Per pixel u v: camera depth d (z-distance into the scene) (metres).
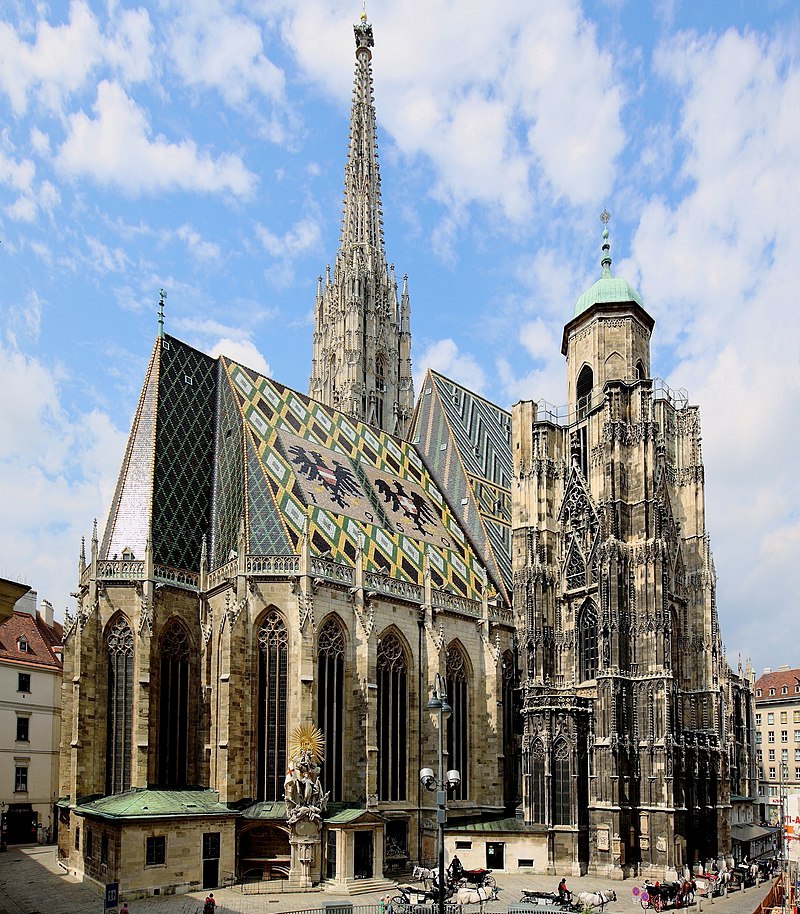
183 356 97.50
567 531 103.38
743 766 136.00
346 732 81.88
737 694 138.50
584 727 89.94
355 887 69.75
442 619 93.62
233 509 86.75
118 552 83.38
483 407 132.38
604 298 109.44
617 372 107.62
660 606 91.81
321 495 92.38
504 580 106.31
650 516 95.69
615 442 98.56
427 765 88.00
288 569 80.25
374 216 154.25
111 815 66.75
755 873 86.94
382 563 90.88
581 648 99.31
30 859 88.06
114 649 80.81
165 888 67.12
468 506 111.81
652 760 87.94
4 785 103.69
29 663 109.06
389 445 114.81
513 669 101.38
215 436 96.56
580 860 84.75
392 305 152.50
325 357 147.50
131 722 79.00
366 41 165.62
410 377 153.38
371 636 83.38
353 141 157.62
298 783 72.31
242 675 77.38
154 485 86.81
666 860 84.56
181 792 74.69
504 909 63.56
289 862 71.94
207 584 84.81
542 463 105.56
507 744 98.62
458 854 85.38
